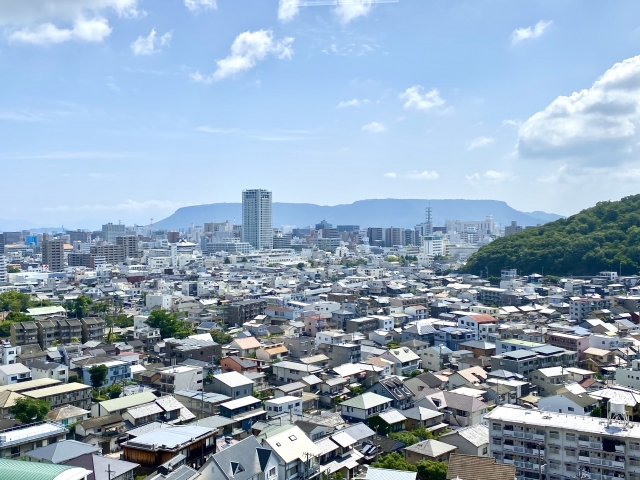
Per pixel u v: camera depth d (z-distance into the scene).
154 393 101.38
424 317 180.50
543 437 68.44
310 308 183.00
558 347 128.88
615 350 128.88
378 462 70.56
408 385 105.31
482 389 101.88
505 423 70.62
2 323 155.00
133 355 124.81
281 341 137.75
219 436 80.94
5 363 117.25
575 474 66.38
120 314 188.25
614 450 64.56
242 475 60.44
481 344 135.88
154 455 66.75
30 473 54.00
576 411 83.19
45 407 85.50
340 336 140.25
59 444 66.75
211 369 118.25
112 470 63.94
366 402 89.19
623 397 85.31
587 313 182.00
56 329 145.62
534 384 109.94
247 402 91.69
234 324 179.12
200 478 60.16
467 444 75.31
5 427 77.19
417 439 80.88
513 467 63.25
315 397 99.38
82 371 108.56
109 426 82.12
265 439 67.38
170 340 135.00
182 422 85.81
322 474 68.81
